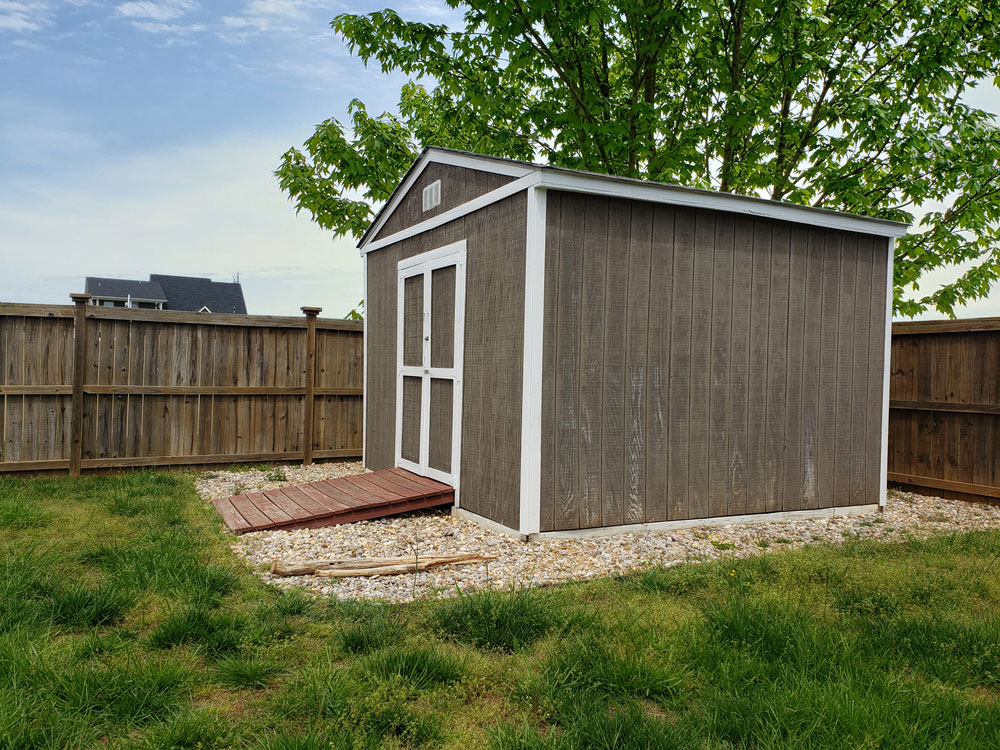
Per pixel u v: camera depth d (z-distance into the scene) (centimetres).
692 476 527
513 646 279
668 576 378
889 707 221
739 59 901
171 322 780
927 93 895
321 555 441
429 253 629
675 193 505
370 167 1070
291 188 1078
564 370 476
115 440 754
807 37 854
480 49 910
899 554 446
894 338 753
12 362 704
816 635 280
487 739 210
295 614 321
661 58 906
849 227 585
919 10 849
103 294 3325
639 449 504
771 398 560
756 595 342
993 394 657
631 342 500
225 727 211
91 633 284
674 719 222
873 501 614
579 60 883
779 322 562
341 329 886
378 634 282
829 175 916
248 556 436
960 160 862
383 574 395
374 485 608
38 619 295
